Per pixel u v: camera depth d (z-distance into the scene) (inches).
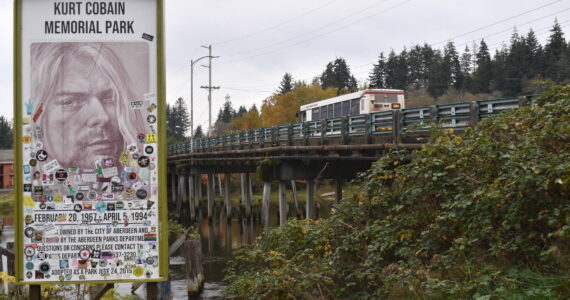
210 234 1333.7
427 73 4943.4
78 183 194.1
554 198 244.8
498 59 3816.4
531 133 285.9
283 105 3029.0
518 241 242.4
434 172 320.5
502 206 264.8
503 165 282.8
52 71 194.1
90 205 194.1
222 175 2866.6
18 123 192.5
